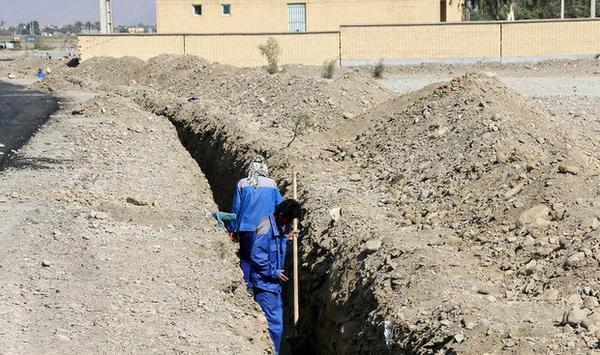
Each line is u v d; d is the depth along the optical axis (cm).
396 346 801
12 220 1111
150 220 1187
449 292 835
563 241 898
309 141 1667
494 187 1109
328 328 999
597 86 2995
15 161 1606
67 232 1078
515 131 1285
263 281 1022
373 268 948
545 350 704
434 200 1152
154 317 844
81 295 871
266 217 1023
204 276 984
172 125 2098
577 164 1127
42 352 729
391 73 3900
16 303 829
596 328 720
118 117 2156
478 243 981
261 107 2089
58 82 3588
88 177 1450
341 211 1149
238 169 1602
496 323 754
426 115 1474
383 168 1362
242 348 814
